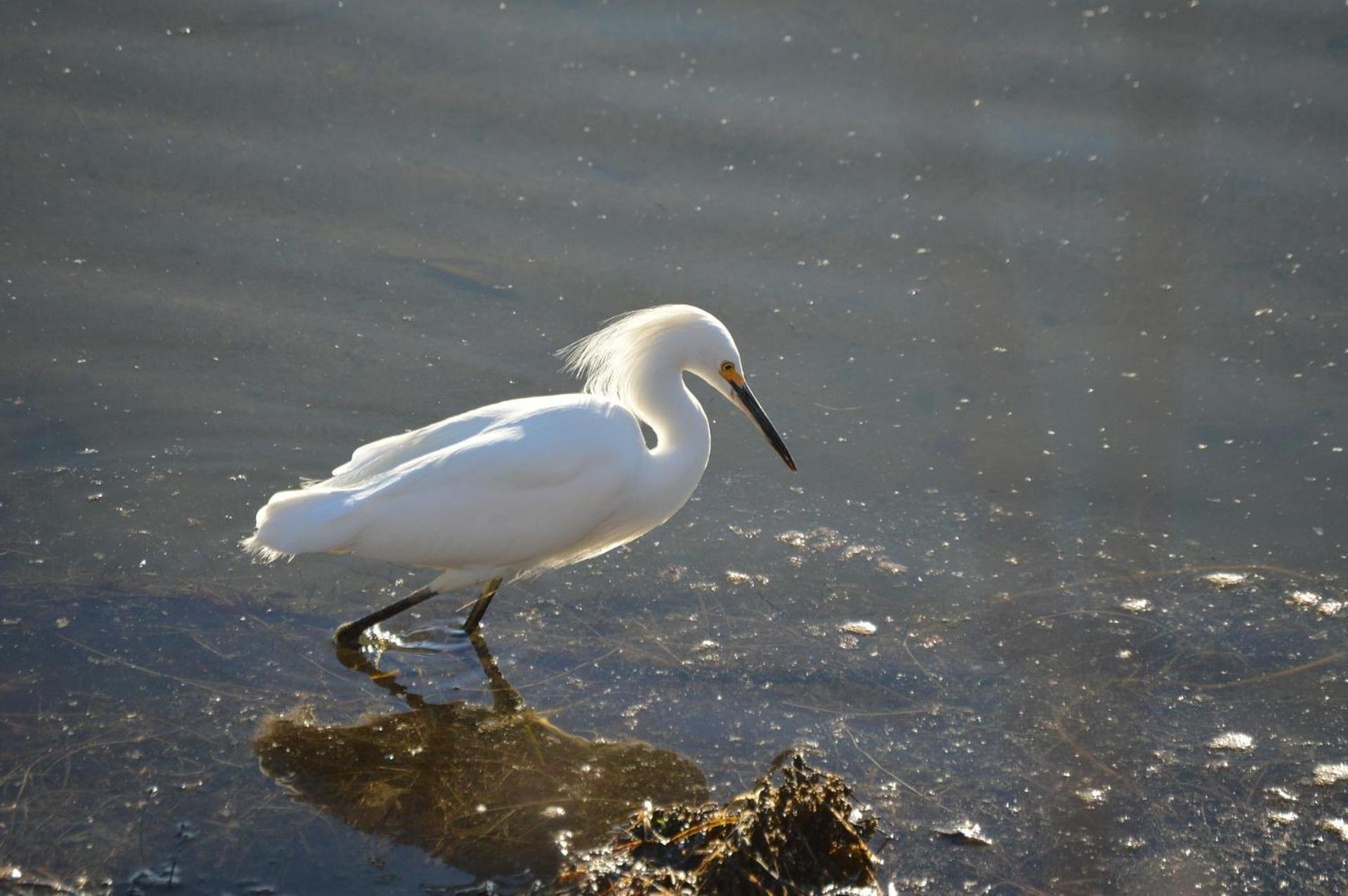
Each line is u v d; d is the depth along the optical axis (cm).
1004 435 1305
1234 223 1552
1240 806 907
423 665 1046
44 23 1808
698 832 854
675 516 1230
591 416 1059
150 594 1096
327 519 998
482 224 1579
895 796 910
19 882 809
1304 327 1423
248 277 1479
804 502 1245
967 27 1838
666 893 807
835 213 1600
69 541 1141
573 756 947
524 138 1702
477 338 1415
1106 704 1004
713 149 1691
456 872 838
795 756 902
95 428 1268
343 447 1270
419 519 1006
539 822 883
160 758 927
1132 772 938
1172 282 1486
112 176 1591
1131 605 1109
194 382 1335
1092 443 1302
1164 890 837
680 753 952
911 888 829
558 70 1805
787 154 1683
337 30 1853
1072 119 1680
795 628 1089
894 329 1453
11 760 912
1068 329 1445
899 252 1552
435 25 1877
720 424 1360
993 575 1148
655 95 1767
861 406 1360
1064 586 1134
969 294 1489
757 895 803
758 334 1445
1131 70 1730
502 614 1114
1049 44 1803
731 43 1859
